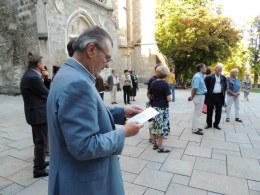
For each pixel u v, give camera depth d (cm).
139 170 374
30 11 1216
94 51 128
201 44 1906
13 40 1327
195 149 468
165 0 2180
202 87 556
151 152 451
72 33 1315
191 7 2044
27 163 403
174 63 2250
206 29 1897
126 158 422
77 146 111
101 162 132
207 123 631
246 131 601
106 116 135
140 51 2370
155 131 445
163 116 445
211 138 541
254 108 988
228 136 557
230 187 323
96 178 129
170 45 2059
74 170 125
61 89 116
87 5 1427
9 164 399
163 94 442
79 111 114
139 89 1880
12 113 837
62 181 126
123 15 2117
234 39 2012
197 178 348
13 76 1357
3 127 641
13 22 1309
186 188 320
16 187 323
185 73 2258
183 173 364
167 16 2070
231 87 705
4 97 1270
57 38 1179
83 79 119
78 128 112
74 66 127
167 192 310
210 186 326
